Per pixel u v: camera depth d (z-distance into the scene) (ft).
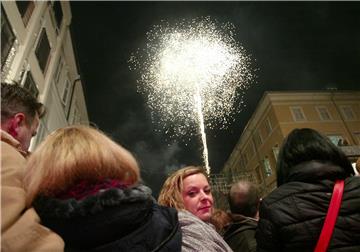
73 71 50.78
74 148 4.03
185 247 4.86
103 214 3.51
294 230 5.90
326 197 6.01
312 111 78.95
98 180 3.90
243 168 96.84
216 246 5.11
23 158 4.47
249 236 9.02
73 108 52.44
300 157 6.63
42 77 34.45
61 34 42.14
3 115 5.81
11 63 25.89
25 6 29.17
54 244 3.33
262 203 6.60
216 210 12.00
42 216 3.61
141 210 3.73
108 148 4.26
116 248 3.49
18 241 3.22
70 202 3.54
